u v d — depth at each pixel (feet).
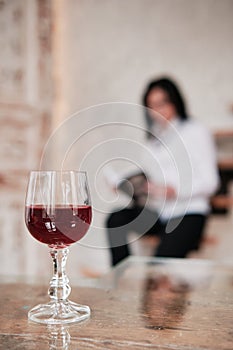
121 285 3.46
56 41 11.84
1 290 3.25
